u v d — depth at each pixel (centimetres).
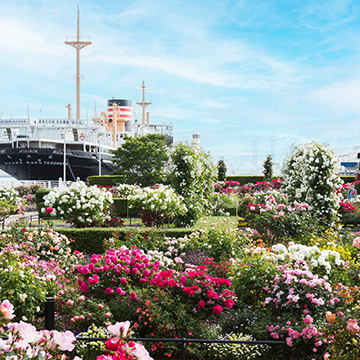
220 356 616
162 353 642
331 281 721
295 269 664
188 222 1623
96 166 5453
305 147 1591
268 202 1316
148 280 774
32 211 3180
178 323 655
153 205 1492
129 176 4244
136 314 677
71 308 709
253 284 750
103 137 5922
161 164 4212
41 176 5331
